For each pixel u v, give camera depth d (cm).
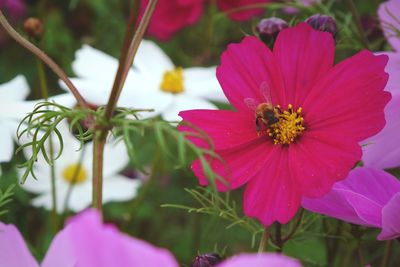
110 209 94
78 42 107
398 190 50
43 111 47
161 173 95
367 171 50
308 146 47
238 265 33
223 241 89
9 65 106
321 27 57
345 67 48
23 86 69
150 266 33
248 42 50
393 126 55
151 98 77
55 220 67
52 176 67
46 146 76
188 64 105
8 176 82
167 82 79
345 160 45
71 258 40
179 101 78
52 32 104
